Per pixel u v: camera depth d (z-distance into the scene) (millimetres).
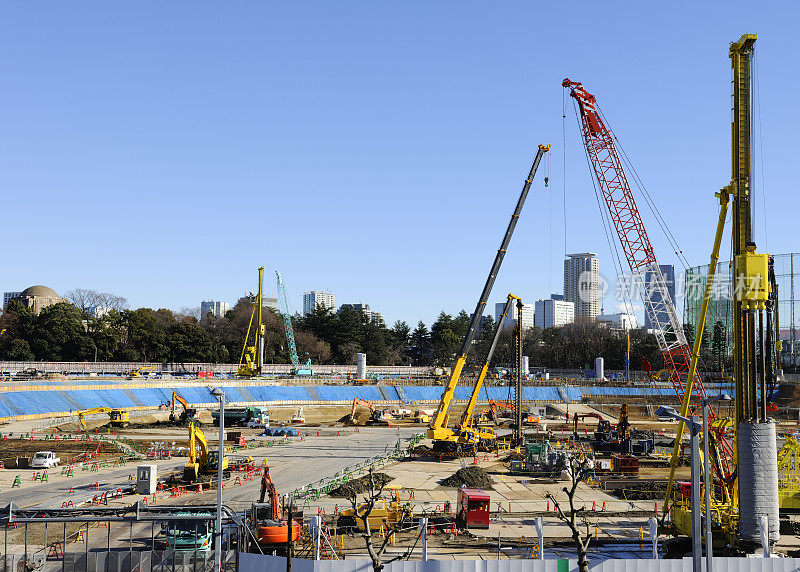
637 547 50781
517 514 63000
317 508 62094
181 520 43812
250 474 80688
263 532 46125
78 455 93062
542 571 35781
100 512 44188
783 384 175000
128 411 143875
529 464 89750
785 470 59750
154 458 93312
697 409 95062
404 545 50812
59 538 50719
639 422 162500
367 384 191375
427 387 193625
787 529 56031
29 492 68750
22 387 132875
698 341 56312
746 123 50281
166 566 40094
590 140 103438
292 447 108938
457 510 60375
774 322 54406
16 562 40375
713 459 54094
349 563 35375
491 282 104125
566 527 57531
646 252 101312
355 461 93875
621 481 82938
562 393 197875
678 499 64562
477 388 106250
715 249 53281
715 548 49156
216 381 167750
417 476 83688
